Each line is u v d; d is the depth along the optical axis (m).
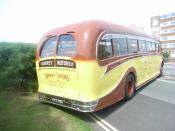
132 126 5.70
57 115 6.31
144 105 7.61
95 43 5.84
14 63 8.00
